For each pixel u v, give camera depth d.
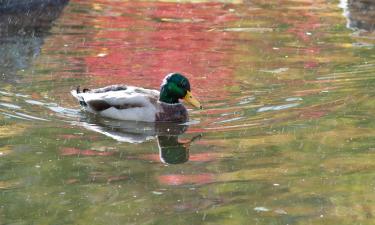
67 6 24.05
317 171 11.28
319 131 13.02
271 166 11.56
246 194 10.53
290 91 15.30
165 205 10.20
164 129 13.60
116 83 15.98
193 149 12.47
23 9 23.47
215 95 15.14
